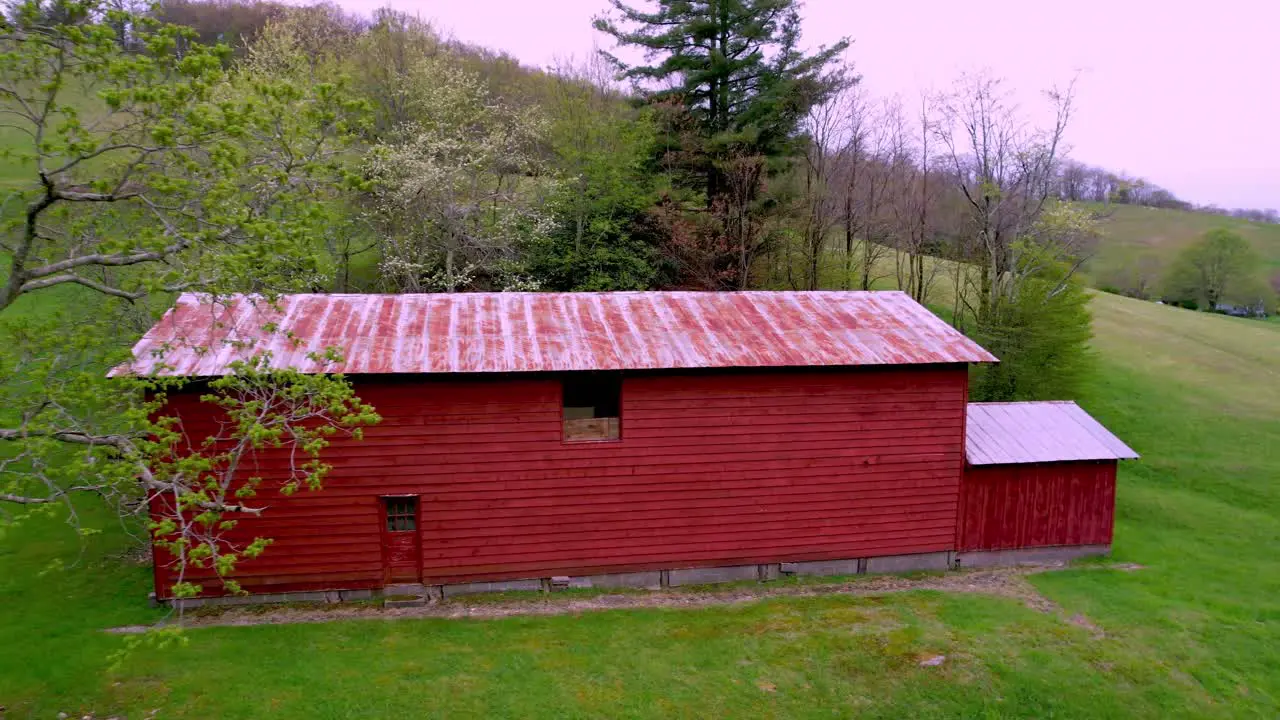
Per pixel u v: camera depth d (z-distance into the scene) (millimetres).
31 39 9336
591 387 19750
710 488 17016
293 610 15430
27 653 13188
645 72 35062
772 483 17266
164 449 10750
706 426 16828
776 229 34406
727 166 32656
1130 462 28438
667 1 33812
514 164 35438
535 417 16125
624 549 16812
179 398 14695
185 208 11172
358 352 15531
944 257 38344
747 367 16484
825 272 35562
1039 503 18938
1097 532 19422
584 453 16391
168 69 10297
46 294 26250
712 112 35031
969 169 36000
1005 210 33688
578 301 18750
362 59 41969
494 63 55531
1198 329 43969
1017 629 15328
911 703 12961
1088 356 31125
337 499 15562
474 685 12938
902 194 37719
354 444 15531
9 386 11023
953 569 18562
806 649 14445
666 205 33156
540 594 16500
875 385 17516
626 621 15414
